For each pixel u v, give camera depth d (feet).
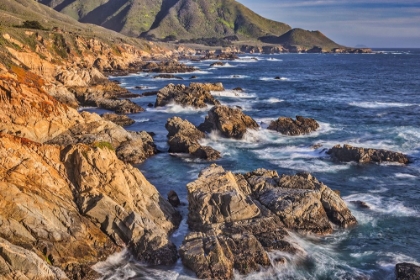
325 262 84.48
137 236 85.05
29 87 136.67
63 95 242.58
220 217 92.12
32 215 78.69
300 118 195.31
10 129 126.52
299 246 88.99
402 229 98.02
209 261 79.46
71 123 146.20
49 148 89.86
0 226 75.72
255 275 80.12
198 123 215.31
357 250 89.10
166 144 172.96
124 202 90.33
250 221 92.48
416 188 123.54
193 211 95.45
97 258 81.30
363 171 138.51
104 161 91.61
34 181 84.23
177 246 88.99
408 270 78.13
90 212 85.97
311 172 138.51
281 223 94.63
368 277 79.46
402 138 175.73
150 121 219.20
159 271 80.53
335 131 192.75
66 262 77.25
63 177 88.94
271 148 168.25
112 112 240.73
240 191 101.04
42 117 135.85
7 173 81.56
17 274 67.77
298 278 79.71
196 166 145.28
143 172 138.72
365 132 188.96
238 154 160.35
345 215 99.91
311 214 96.89
